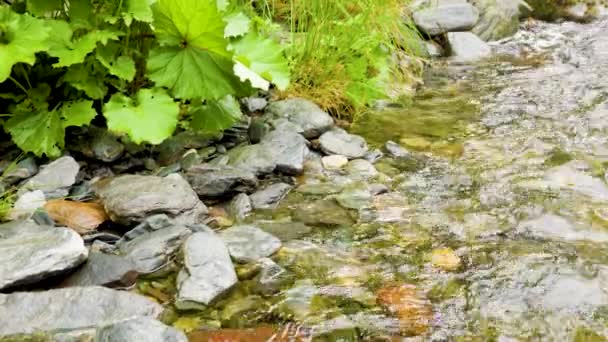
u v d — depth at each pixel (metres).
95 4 2.76
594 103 3.61
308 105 3.25
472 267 2.13
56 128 2.55
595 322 1.87
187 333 1.81
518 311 1.92
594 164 2.87
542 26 5.46
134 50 2.80
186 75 2.66
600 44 4.89
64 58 2.48
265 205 2.55
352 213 2.50
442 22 4.82
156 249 2.13
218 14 2.53
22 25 2.44
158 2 2.57
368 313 1.91
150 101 2.61
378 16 3.97
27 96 2.67
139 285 2.02
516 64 4.47
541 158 2.94
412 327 1.85
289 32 3.83
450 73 4.31
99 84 2.67
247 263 2.14
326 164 2.90
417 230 2.37
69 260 1.96
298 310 1.92
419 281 2.06
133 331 1.64
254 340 1.78
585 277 2.06
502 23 5.11
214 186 2.55
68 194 2.48
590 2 5.73
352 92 3.56
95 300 1.82
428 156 3.01
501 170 2.83
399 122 3.44
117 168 2.70
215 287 1.97
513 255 2.20
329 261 2.17
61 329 1.74
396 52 4.17
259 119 3.18
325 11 3.67
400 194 2.65
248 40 2.88
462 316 1.90
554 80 4.05
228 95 2.87
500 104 3.66
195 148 2.88
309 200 2.60
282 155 2.82
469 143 3.14
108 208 2.32
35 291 1.88
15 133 2.57
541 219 2.42
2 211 2.29
